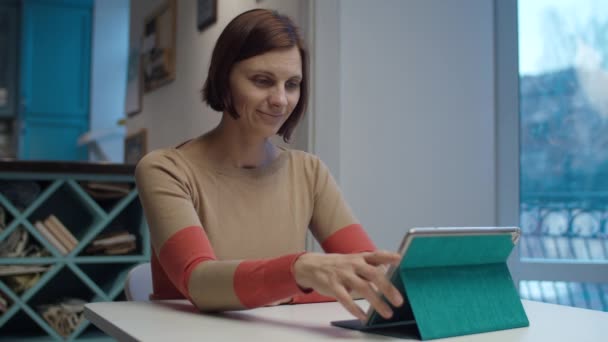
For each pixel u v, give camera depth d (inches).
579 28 111.0
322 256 34.2
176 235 42.1
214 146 49.8
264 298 36.3
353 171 100.3
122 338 33.5
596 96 110.0
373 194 101.6
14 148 232.1
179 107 150.6
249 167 50.6
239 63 45.5
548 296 109.4
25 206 95.5
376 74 102.7
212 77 46.9
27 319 101.8
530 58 112.1
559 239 110.6
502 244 36.7
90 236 96.5
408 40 105.1
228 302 37.6
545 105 111.5
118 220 106.7
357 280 31.8
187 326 34.5
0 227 93.4
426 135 105.5
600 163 109.4
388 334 33.1
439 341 32.0
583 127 110.3
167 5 157.5
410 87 104.9
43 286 101.7
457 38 108.3
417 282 33.2
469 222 107.6
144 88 175.2
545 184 111.3
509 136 109.1
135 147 182.2
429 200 105.2
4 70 231.3
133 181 99.3
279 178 52.0
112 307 41.5
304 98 50.9
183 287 40.1
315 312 40.6
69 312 96.0
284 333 32.9
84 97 239.8
